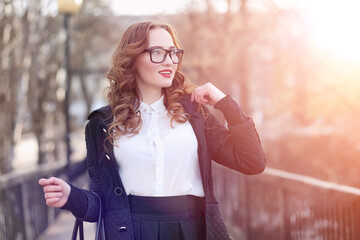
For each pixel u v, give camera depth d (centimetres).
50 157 1565
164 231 236
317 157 769
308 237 411
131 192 243
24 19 877
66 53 1103
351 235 343
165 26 255
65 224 837
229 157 240
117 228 235
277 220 493
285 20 1141
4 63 790
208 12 1108
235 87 1166
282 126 1048
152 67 246
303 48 1101
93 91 3556
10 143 794
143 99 255
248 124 236
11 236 554
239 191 647
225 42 1068
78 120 3516
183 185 242
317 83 1054
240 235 638
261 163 237
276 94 1257
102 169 245
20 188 613
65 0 1045
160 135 245
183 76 264
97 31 2294
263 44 1158
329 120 972
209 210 239
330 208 372
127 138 244
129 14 1318
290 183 448
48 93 1410
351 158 723
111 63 257
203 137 245
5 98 789
